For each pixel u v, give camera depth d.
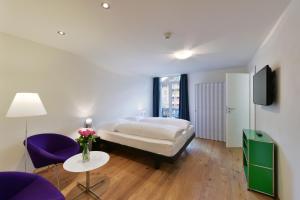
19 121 2.40
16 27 2.06
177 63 3.96
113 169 2.74
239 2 1.50
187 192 2.10
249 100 3.91
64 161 2.12
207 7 1.58
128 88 4.81
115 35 2.28
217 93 4.70
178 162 3.04
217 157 3.29
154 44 2.62
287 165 1.67
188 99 5.25
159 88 5.90
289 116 1.60
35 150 2.10
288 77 1.61
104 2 1.51
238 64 4.11
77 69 3.28
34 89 2.58
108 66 4.08
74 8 1.62
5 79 2.25
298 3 1.38
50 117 2.80
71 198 1.99
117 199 1.96
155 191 2.12
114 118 4.28
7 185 1.40
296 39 1.43
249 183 2.14
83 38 2.40
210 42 2.53
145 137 2.99
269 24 1.93
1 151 2.22
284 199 1.77
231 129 3.97
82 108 3.40
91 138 2.12
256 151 2.09
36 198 1.34
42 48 2.67
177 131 2.85
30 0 1.49
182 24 1.94
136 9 1.62
